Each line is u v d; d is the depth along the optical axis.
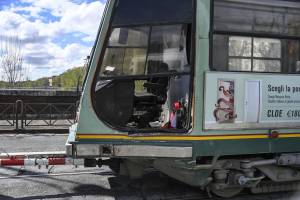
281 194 5.59
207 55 4.84
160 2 4.89
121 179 6.16
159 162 5.06
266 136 5.09
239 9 5.01
